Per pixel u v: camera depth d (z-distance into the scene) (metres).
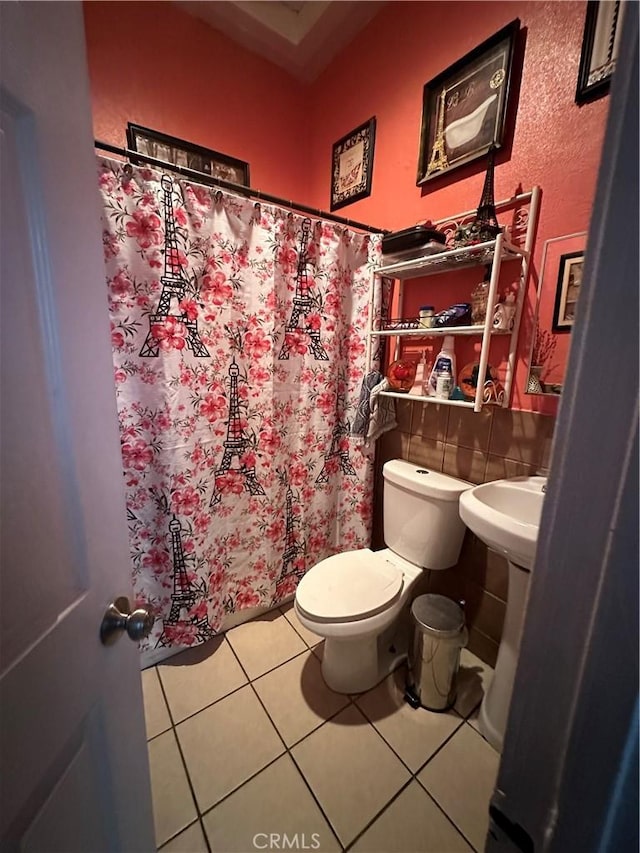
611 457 0.26
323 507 1.80
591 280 0.26
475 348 1.41
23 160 0.41
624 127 0.23
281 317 1.49
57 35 0.45
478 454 1.42
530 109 1.16
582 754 0.29
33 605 0.42
